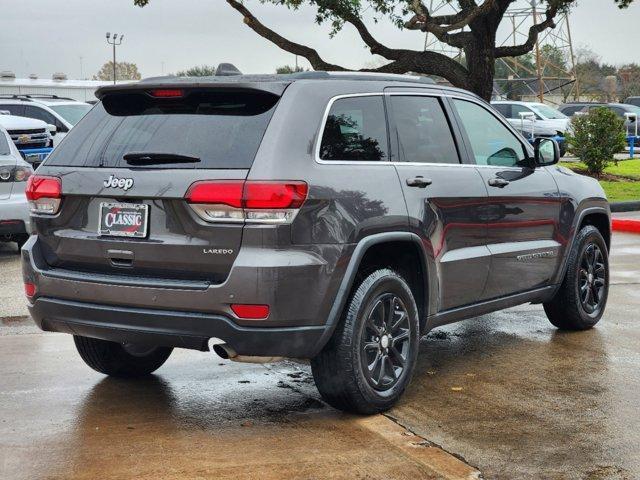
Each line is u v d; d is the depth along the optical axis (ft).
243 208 14.89
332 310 15.71
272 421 16.60
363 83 17.51
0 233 36.22
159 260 15.47
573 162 83.61
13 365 20.43
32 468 14.19
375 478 13.89
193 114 16.19
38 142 54.95
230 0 54.85
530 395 18.25
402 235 17.03
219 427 16.25
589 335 23.59
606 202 24.77
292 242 15.11
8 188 36.32
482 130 20.62
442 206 18.28
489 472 14.17
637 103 129.80
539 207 21.67
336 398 16.53
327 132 16.21
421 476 13.98
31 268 16.88
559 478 13.94
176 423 16.47
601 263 24.43
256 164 15.07
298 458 14.70
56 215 16.66
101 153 16.55
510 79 164.86
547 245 22.08
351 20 56.70
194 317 15.12
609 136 73.82
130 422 16.51
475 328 24.54
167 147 15.85
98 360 18.88
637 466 14.47
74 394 18.26
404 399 18.01
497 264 20.13
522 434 15.93
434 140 18.89
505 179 20.59
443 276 18.42
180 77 16.74
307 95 16.15
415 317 17.61
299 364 20.86
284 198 14.97
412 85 18.86
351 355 16.14
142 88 16.38
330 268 15.55
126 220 15.83
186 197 15.14
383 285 16.71
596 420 16.69
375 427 16.24
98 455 14.79
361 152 16.87
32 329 24.12
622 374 19.81
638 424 16.48
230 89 15.84
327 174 15.80
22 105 66.74
